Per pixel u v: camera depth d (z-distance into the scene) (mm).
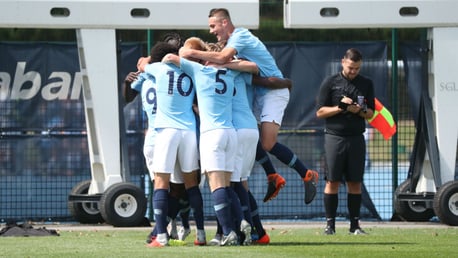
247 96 28375
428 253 25359
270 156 41250
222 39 28312
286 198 41344
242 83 27609
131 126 40969
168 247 26859
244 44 27609
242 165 27594
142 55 41156
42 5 37031
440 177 38906
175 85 26844
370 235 32594
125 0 37438
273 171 29750
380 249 26547
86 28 37750
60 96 40625
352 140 33656
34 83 40531
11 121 40406
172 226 29312
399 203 40000
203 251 25406
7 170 40438
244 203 27734
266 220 41281
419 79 41562
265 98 28812
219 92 26656
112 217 37188
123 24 37438
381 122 38250
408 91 41562
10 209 40531
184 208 29031
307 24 37469
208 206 40938
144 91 28047
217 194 26781
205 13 37375
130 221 37375
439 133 39000
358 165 33688
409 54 41562
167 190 27234
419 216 40188
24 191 40562
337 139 33625
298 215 41250
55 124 40625
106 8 37375
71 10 37312
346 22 37531
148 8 37375
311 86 41031
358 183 33844
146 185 41344
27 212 40625
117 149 38312
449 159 39000
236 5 37125
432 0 37938
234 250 25750
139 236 32469
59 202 40688
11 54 40344
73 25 37438
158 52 27750
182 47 27938
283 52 41000
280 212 41312
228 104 26828
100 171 39094
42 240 30359
